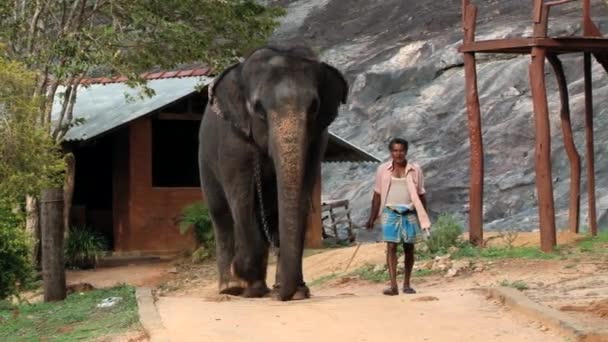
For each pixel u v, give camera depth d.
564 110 18.16
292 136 11.62
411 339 9.38
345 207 29.08
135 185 26.14
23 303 15.14
